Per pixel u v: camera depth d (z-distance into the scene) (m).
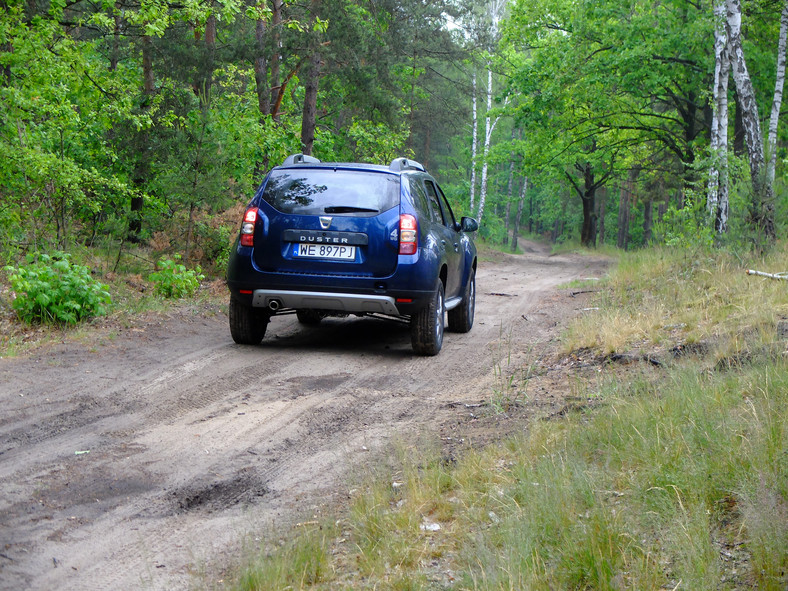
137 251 13.40
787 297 7.98
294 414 5.66
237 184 13.70
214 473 4.43
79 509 3.84
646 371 6.11
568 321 10.09
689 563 2.82
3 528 3.56
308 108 19.72
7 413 5.36
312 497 4.08
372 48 21.41
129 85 15.90
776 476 3.33
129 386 6.23
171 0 13.79
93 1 13.53
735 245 12.05
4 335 7.94
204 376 6.68
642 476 3.73
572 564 2.96
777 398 4.44
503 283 17.11
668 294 10.08
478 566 3.08
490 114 28.97
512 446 4.61
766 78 22.11
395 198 7.64
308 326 9.82
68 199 12.47
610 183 44.47
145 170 16.12
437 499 3.88
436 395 6.32
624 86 24.03
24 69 12.48
